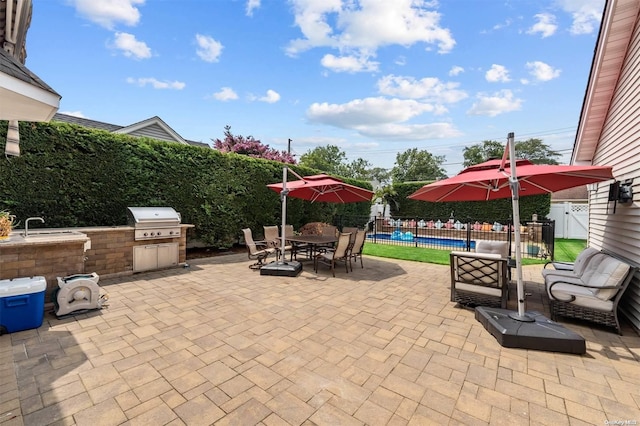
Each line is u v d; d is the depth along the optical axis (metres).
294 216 12.27
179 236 7.30
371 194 8.06
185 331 3.75
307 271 7.40
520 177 4.34
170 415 2.25
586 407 2.41
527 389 2.65
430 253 10.35
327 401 2.45
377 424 2.20
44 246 4.41
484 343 3.54
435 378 2.80
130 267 6.46
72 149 6.36
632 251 4.47
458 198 6.79
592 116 6.45
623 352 3.35
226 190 9.50
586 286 3.99
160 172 7.86
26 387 2.55
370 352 3.29
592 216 7.64
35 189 5.88
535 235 12.12
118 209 7.08
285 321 4.14
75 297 4.20
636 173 4.45
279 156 22.84
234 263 8.13
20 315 3.63
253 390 2.58
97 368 2.87
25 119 3.04
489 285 4.55
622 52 5.14
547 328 3.54
